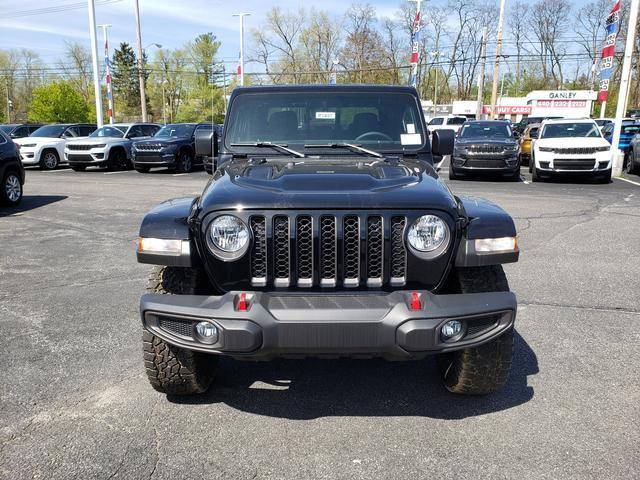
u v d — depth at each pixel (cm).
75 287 582
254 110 435
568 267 650
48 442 302
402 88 439
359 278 299
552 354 415
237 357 290
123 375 383
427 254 299
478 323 298
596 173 1492
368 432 316
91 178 1730
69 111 6512
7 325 474
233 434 313
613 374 383
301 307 282
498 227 309
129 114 9162
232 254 299
